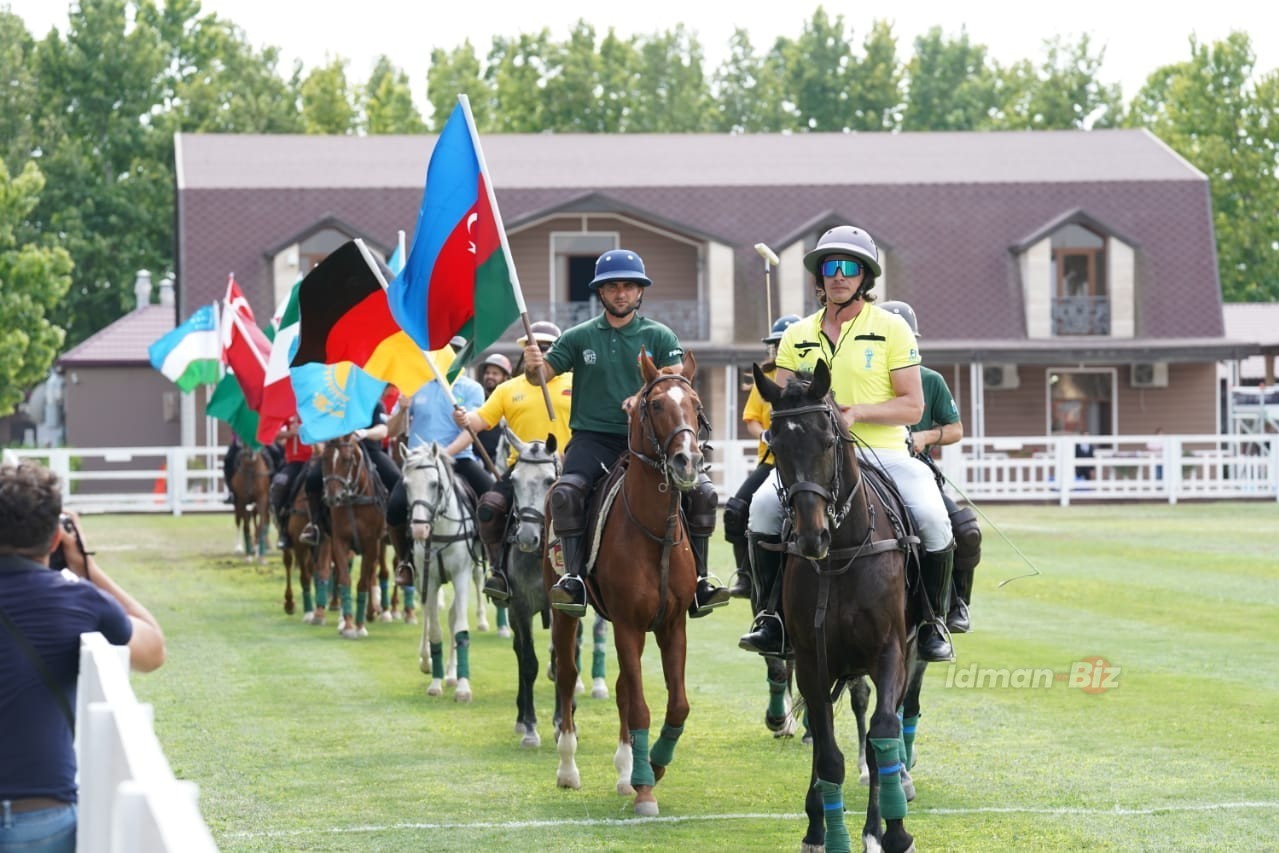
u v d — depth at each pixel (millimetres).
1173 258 48844
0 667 5363
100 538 32375
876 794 8234
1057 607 18703
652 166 50688
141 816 3668
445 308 13023
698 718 12523
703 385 46625
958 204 49250
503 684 14531
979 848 8398
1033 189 49500
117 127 77438
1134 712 12242
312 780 10375
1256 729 11531
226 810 9492
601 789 10086
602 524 9711
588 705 13336
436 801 9742
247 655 16438
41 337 50156
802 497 7547
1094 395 48094
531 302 46656
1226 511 35812
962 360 45656
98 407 53469
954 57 96562
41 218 75188
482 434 15570
